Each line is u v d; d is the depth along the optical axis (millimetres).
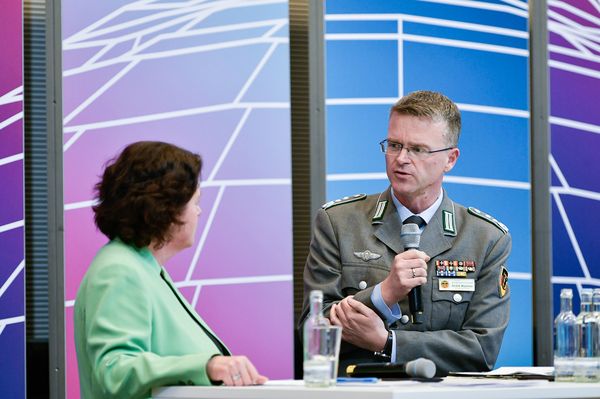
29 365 7754
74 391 7492
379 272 4938
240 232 7812
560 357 3838
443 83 8305
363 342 4621
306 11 8430
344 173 8117
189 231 3963
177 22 7867
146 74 7785
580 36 8773
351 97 8180
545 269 8531
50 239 7562
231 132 7871
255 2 7992
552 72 8680
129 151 3926
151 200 3818
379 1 8273
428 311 4891
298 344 8133
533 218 8578
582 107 8719
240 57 7930
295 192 8367
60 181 7609
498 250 5062
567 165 8656
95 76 7715
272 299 7820
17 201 7395
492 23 8461
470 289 4957
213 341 4055
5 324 7320
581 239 8617
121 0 7801
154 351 3799
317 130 8125
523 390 3324
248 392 3404
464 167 8234
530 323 8281
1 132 7414
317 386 3400
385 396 3047
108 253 3830
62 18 7703
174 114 7805
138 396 3611
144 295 3748
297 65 8414
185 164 3916
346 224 5121
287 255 7871
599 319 3871
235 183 7840
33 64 7969
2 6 7484
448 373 4371
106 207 3893
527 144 8414
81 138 7656
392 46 8250
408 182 4895
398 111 4938
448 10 8375
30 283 7824
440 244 5004
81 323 3838
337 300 4969
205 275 7734
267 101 7945
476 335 4777
